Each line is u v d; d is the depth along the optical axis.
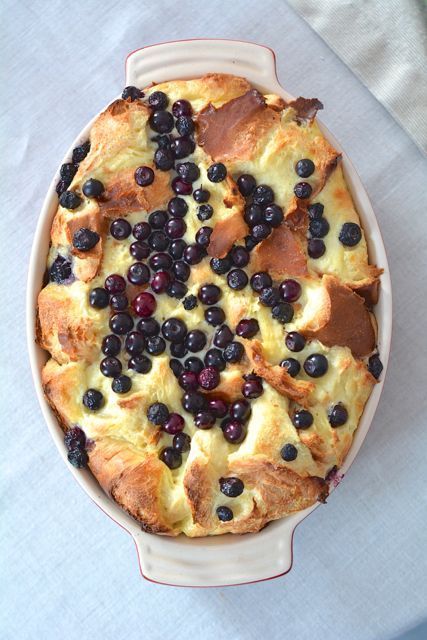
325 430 0.43
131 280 0.44
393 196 0.53
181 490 0.44
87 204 0.45
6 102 0.53
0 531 0.53
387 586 0.52
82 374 0.45
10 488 0.53
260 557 0.45
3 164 0.53
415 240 0.53
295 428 0.43
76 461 0.44
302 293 0.44
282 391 0.43
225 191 0.44
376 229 0.46
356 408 0.45
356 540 0.52
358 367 0.44
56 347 0.45
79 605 0.53
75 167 0.46
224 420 0.44
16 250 0.53
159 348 0.44
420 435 0.52
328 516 0.52
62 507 0.53
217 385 0.43
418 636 0.52
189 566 0.45
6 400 0.53
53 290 0.46
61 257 0.46
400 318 0.52
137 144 0.45
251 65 0.47
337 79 0.53
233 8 0.53
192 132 0.45
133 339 0.44
